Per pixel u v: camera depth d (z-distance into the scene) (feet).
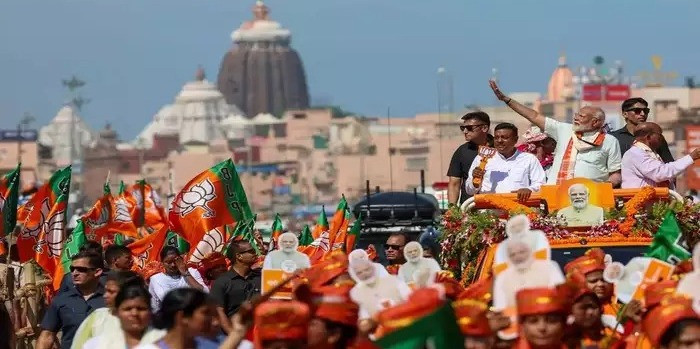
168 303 43.60
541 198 58.49
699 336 38.22
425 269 48.96
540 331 39.60
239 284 62.90
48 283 74.28
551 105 627.87
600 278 48.44
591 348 43.27
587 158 64.49
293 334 38.47
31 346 70.28
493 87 66.28
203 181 74.95
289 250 55.26
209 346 44.32
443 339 40.55
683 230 56.65
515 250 42.88
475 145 70.49
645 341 42.91
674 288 40.57
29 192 140.36
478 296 43.50
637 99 70.44
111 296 49.96
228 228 75.46
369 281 46.19
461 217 58.70
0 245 76.02
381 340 40.63
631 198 57.93
